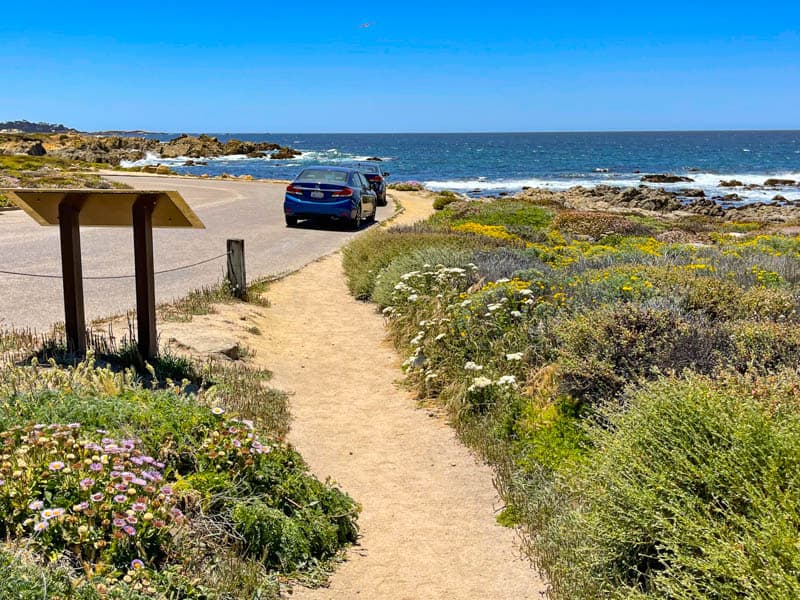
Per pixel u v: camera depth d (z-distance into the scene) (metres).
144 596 3.19
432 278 10.73
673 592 3.15
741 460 3.54
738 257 13.90
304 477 4.96
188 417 4.95
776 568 2.85
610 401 5.76
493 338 8.12
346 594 4.08
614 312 6.84
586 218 24.33
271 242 18.62
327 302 12.26
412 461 6.17
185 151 123.69
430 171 95.31
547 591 4.09
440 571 4.41
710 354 6.20
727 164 115.94
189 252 16.38
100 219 7.23
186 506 4.18
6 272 11.48
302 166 95.25
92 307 10.02
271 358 8.77
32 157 65.81
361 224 23.48
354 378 8.44
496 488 5.61
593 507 4.05
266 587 3.84
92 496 3.60
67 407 4.75
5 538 3.49
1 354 6.94
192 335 8.46
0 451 4.02
